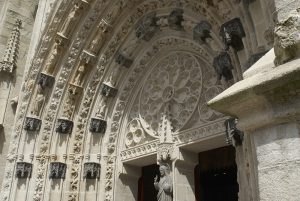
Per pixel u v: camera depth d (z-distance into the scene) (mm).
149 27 12984
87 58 13719
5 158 14391
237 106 3703
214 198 16094
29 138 13312
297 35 3438
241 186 7102
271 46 5527
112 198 12445
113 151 13188
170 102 12297
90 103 13719
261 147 3537
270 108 3475
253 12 6879
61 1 14086
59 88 13844
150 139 12469
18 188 12539
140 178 13367
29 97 13844
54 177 12586
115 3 13375
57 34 13938
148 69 13773
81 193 12430
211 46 10016
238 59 7895
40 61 14062
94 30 13867
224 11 8781
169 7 12086
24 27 16891
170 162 11242
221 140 10516
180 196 10664
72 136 13336
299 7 3604
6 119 14945
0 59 15906
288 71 3160
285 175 3203
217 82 11148
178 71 12562
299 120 3318
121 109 13727
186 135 11133
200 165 11578
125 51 13609
